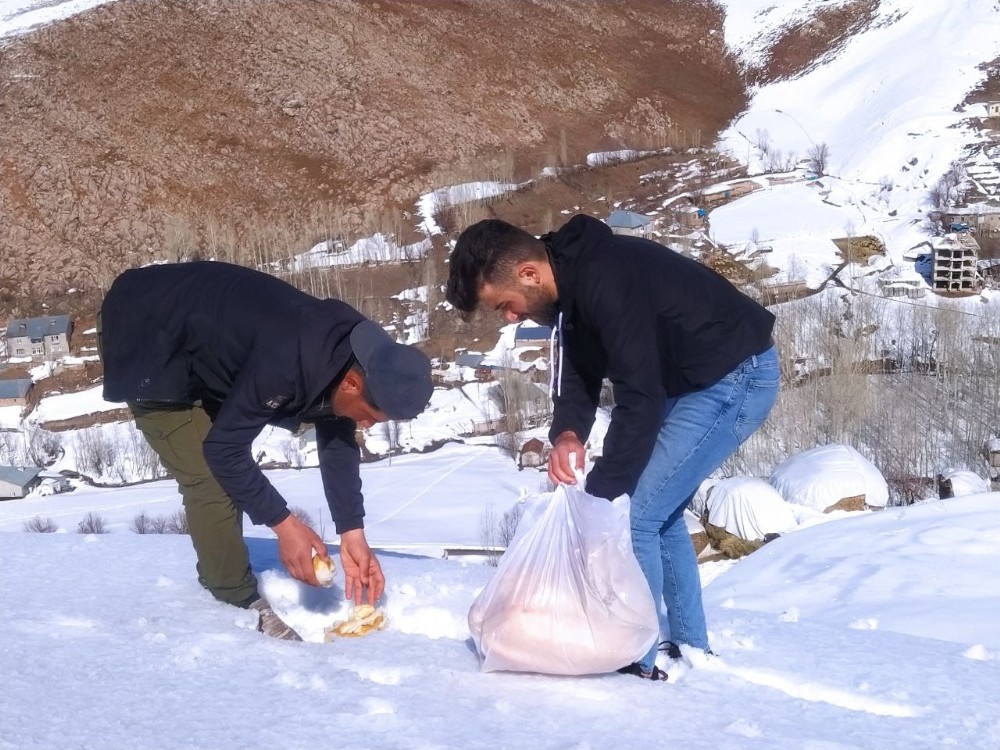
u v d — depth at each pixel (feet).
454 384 119.34
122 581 13.91
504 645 9.90
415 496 87.20
